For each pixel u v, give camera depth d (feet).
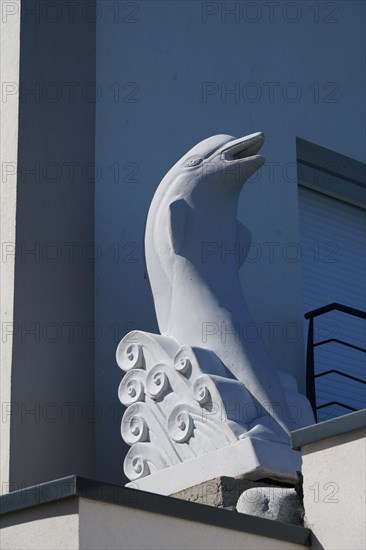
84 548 35.78
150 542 37.01
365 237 69.56
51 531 36.60
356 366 65.16
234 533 38.73
